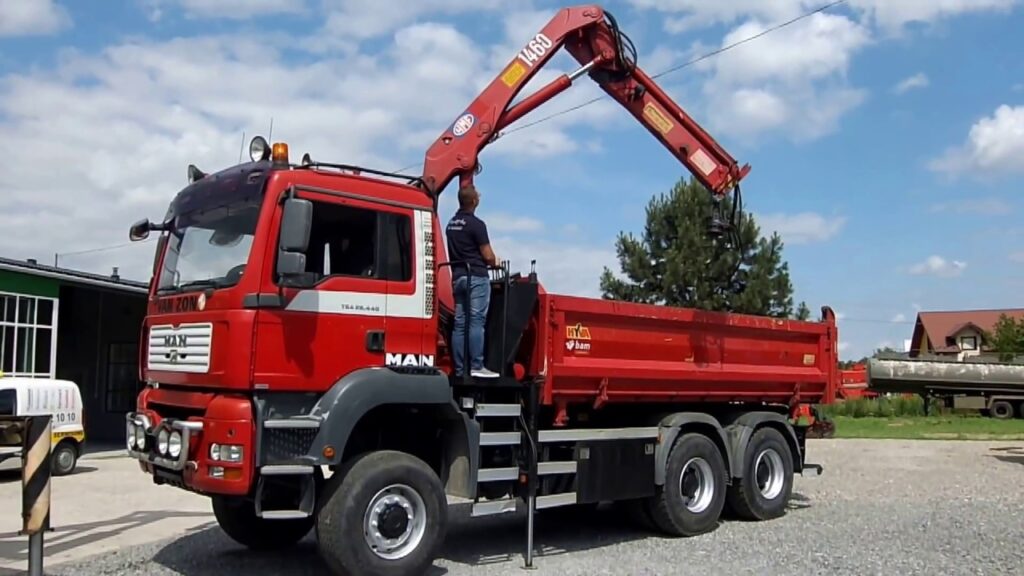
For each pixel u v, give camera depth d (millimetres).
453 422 8141
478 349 8281
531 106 10156
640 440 9570
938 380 35219
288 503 7441
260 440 6855
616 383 9414
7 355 17609
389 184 7938
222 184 7703
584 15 10469
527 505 8414
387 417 8203
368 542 7184
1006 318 55969
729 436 10820
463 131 9875
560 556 8719
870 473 16188
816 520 10883
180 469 6969
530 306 8555
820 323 12141
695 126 10992
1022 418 35719
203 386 7176
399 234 7887
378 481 7230
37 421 6750
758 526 10492
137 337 24547
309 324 7219
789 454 11430
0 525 10656
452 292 8469
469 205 8586
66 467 16094
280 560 8523
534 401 8602
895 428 29984
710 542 9445
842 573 7875
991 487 14117
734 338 10789
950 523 10539
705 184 11094
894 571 7953
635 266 31078
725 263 29156
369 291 7578
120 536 9930
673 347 10031
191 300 7453
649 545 9305
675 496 9719
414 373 7660
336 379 7324
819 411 12312
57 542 9586
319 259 7352
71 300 25203
